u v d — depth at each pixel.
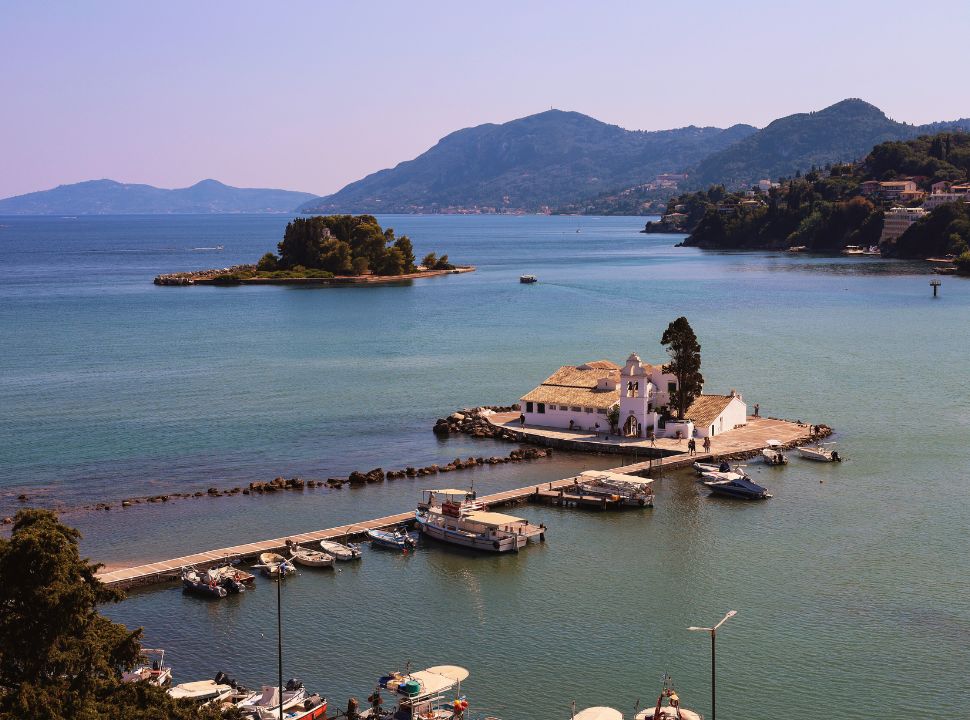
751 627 86.06
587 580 97.25
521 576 98.44
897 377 198.75
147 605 91.25
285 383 195.50
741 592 93.56
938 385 190.50
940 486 126.06
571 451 146.50
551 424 157.75
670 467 136.38
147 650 80.75
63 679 58.47
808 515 115.81
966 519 113.25
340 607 91.06
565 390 159.62
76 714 55.53
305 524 113.12
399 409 173.25
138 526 111.81
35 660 58.28
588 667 79.25
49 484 127.50
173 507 118.94
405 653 81.81
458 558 103.94
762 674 77.94
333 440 151.88
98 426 158.75
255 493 124.94
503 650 82.19
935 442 147.38
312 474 133.62
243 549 103.12
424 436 155.00
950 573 97.25
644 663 79.88
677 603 91.25
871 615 88.12
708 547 105.94
